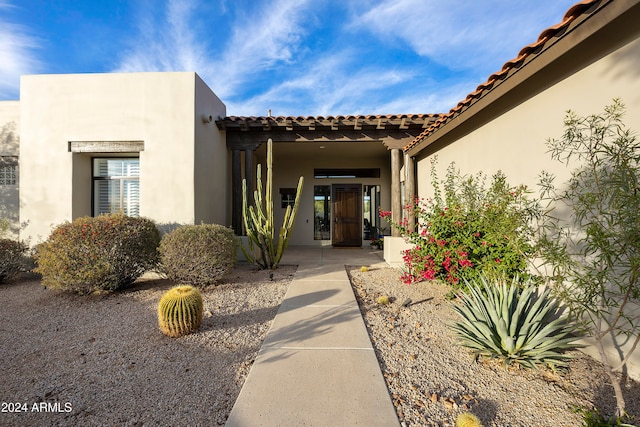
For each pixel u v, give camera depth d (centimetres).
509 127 406
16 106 682
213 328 347
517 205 367
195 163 621
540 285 333
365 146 887
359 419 194
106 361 279
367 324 356
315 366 258
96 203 664
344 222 1083
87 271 452
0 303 451
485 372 254
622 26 253
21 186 617
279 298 455
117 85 620
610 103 264
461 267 407
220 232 530
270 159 639
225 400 222
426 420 198
